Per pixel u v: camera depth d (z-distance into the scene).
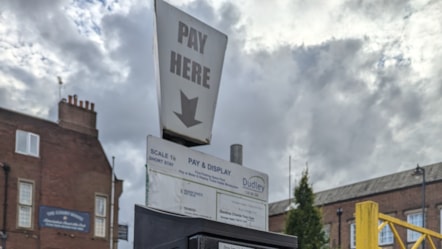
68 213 21.56
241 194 4.69
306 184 18.39
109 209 22.97
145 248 3.23
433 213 24.05
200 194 4.23
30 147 21.03
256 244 3.40
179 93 4.39
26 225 20.19
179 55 4.42
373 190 27.59
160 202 3.84
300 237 17.58
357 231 5.48
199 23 4.61
